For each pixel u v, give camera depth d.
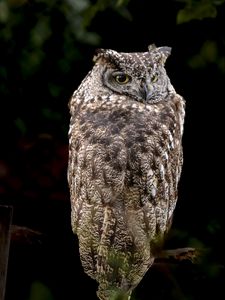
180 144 8.59
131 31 12.41
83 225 8.17
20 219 11.08
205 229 11.82
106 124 8.27
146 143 8.19
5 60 12.29
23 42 12.25
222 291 11.13
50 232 11.15
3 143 11.97
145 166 8.12
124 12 12.17
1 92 12.41
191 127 12.30
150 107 8.48
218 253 11.47
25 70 12.30
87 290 11.74
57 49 12.30
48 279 11.75
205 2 10.52
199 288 11.16
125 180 8.11
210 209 12.07
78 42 12.33
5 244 8.03
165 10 12.23
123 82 8.60
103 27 12.36
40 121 12.34
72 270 11.69
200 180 12.21
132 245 8.13
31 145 11.45
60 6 12.14
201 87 12.22
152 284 11.15
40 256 11.55
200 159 12.25
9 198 11.02
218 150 12.25
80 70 12.38
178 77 12.27
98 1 11.10
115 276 8.20
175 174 8.46
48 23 12.19
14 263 11.70
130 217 8.12
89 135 8.24
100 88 8.64
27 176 11.07
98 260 8.19
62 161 11.17
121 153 8.12
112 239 8.12
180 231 11.38
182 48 12.23
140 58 8.69
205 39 12.14
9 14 12.12
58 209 11.08
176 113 8.61
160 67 8.75
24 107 12.44
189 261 9.43
